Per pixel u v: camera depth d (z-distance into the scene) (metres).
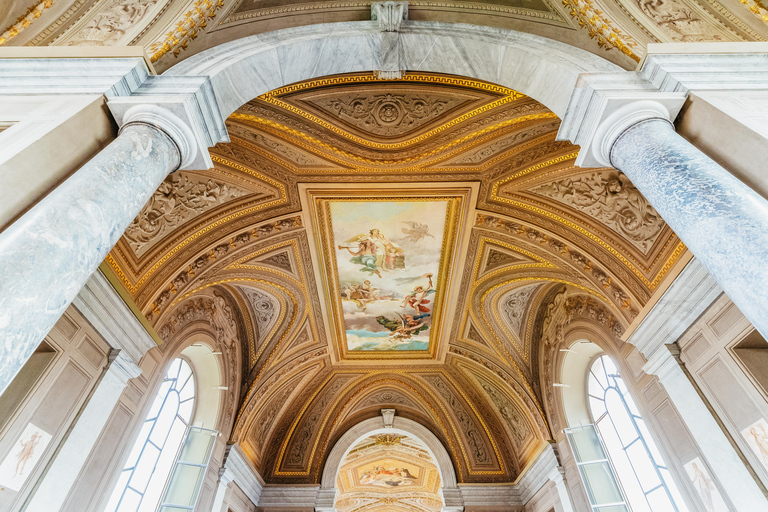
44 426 4.30
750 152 3.00
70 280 2.29
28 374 4.30
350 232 8.23
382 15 4.64
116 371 5.24
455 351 11.34
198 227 6.59
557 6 4.56
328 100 6.22
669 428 6.11
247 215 7.22
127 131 3.14
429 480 19.22
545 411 9.95
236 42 4.33
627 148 3.33
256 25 4.63
